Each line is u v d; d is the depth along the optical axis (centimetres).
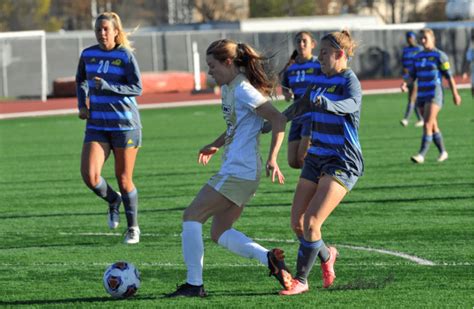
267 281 2062
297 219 1942
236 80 1859
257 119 1859
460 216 2920
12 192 3822
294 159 2917
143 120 7875
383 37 13275
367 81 12825
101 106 2555
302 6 19062
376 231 2695
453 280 2028
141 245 2578
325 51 1900
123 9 19862
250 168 1852
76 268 2262
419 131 6072
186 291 1884
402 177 3916
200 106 9400
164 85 11744
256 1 19125
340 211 3072
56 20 18262
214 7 19625
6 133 6931
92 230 2861
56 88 11688
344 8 19162
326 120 1880
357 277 2084
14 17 17700
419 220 2866
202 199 1853
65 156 5256
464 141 5322
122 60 2536
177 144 5753
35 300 1922
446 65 4331
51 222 3031
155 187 3872
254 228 2811
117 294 1900
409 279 2048
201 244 1866
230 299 1867
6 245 2616
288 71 3212
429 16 19775
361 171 1897
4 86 12200
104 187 2633
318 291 1939
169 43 12850
